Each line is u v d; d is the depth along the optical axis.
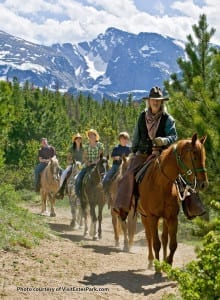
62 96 144.00
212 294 5.00
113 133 77.06
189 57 14.64
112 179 14.32
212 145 10.65
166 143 9.65
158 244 9.49
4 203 16.81
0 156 25.56
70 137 56.97
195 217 9.71
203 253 5.26
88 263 10.69
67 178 18.84
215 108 11.01
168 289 8.45
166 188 9.23
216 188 10.77
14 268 9.34
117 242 14.34
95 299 7.91
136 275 9.84
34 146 39.22
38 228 14.08
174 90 14.87
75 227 18.36
